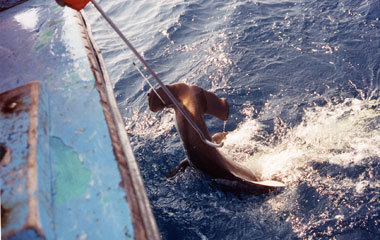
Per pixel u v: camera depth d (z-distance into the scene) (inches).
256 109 210.2
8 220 56.6
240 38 265.7
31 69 105.9
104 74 122.7
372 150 169.2
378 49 231.8
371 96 202.2
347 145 175.8
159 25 301.3
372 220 136.7
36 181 62.8
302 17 278.5
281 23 275.6
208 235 145.9
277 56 244.1
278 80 225.6
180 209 157.2
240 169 154.8
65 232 61.6
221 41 265.7
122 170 73.7
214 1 324.8
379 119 185.6
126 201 66.6
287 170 167.3
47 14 135.2
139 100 228.4
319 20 271.3
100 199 67.0
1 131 74.3
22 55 113.7
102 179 70.9
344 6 282.7
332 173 161.5
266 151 184.2
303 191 154.9
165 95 121.0
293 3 302.4
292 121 199.0
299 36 258.5
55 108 88.4
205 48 262.4
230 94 219.9
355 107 197.6
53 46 114.1
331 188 154.0
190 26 292.0
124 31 309.0
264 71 233.5
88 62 104.2
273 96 215.9
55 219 63.3
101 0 375.2
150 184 173.2
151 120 213.6
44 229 57.2
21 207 58.3
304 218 144.0
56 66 104.6
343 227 136.9
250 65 239.3
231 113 209.8
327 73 223.5
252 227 145.4
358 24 259.0
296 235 138.5
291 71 230.4
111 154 76.4
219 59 248.2
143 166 184.2
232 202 152.5
